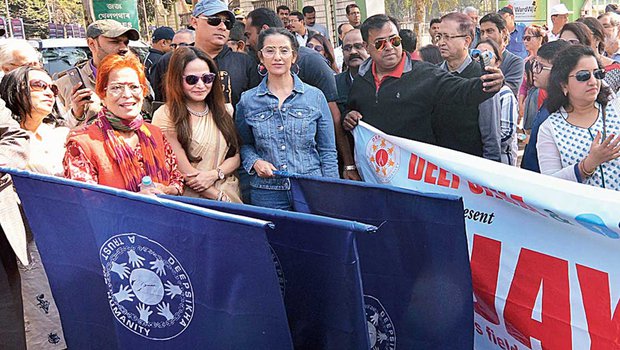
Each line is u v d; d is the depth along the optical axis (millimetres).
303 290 2057
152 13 30531
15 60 4336
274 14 4742
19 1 25047
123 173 2971
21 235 2920
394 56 3613
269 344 1901
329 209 2453
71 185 2311
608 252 2078
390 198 2219
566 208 2119
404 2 20109
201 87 3307
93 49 4523
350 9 9594
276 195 3465
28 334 3107
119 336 2367
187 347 2121
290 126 3451
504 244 2381
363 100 3779
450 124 3646
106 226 2262
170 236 2049
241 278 1889
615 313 2088
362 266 2340
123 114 3006
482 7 17156
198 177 3334
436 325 2201
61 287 2562
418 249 2186
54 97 3412
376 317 2359
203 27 4082
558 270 2219
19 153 2916
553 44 3914
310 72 3979
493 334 2535
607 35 6078
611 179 2945
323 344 2059
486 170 2391
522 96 6223
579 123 3090
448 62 3986
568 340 2227
